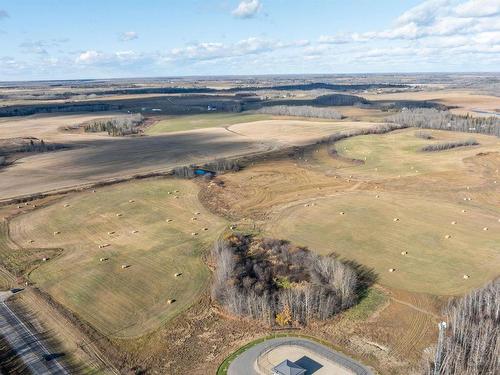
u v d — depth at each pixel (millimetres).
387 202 113438
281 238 93250
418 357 56750
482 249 85938
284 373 51781
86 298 72562
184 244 91812
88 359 58219
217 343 61375
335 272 73562
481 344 53062
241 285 72750
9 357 58406
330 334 62312
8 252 89812
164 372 56156
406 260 82750
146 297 72625
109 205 116000
